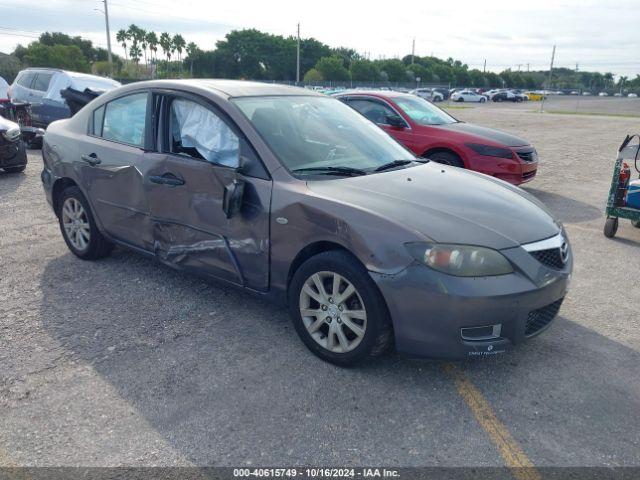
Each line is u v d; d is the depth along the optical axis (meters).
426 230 3.07
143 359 3.50
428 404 3.08
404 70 113.75
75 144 4.89
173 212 4.10
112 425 2.87
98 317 4.06
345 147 4.12
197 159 3.94
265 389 3.19
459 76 131.12
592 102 69.62
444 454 2.69
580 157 13.77
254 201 3.61
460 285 2.97
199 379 3.29
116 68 78.31
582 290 4.81
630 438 2.83
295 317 3.55
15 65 52.78
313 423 2.90
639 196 6.13
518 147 8.03
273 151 3.68
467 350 3.05
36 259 5.23
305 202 3.38
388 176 3.82
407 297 3.03
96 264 5.11
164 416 2.94
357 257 3.16
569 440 2.81
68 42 102.38
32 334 3.80
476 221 3.24
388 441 2.78
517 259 3.11
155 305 4.27
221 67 110.81
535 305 3.16
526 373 3.42
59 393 3.13
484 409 3.05
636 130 22.55
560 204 8.28
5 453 2.66
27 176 9.05
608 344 3.82
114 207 4.59
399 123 8.60
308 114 4.28
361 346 3.26
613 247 6.09
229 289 4.57
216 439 2.77
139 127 4.41
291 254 3.49
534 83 151.50
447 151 8.16
